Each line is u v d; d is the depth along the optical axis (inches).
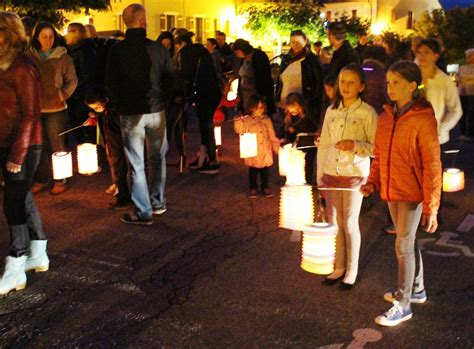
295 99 280.2
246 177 355.9
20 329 173.5
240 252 233.8
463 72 479.8
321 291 196.5
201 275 211.5
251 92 338.3
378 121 172.6
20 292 198.4
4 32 184.1
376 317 177.5
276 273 212.2
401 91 163.6
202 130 357.1
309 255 166.1
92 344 164.9
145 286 202.7
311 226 166.4
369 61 274.8
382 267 217.2
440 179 162.1
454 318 177.0
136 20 247.3
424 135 161.0
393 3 1656.0
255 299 191.3
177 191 323.9
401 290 173.5
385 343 162.9
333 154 191.3
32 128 190.7
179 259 227.0
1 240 248.5
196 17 975.6
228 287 200.8
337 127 189.9
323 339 165.3
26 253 201.3
